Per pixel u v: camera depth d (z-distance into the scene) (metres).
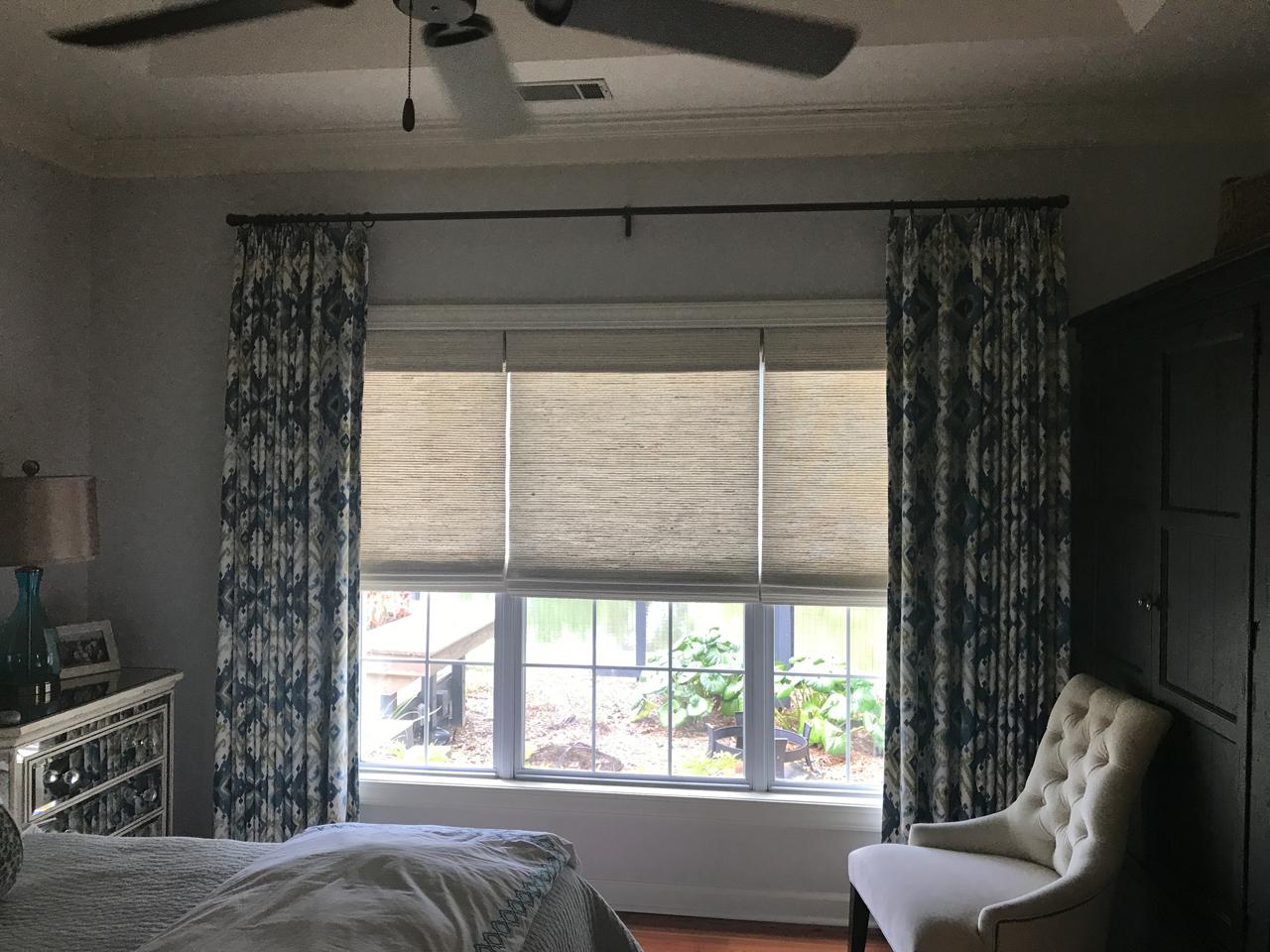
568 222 3.19
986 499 2.86
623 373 3.18
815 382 3.10
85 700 2.72
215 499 3.34
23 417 3.09
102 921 1.62
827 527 3.08
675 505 3.16
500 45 1.66
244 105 2.95
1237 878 1.90
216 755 3.15
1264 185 2.23
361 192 3.28
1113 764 2.21
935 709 2.88
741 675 3.23
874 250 3.06
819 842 3.07
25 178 3.09
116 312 3.38
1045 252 2.88
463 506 3.25
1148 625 2.35
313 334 3.15
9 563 2.58
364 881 1.59
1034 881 2.31
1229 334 1.95
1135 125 2.91
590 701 3.31
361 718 3.38
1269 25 2.37
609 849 3.17
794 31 1.55
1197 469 2.10
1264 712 1.81
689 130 3.05
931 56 2.55
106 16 2.46
